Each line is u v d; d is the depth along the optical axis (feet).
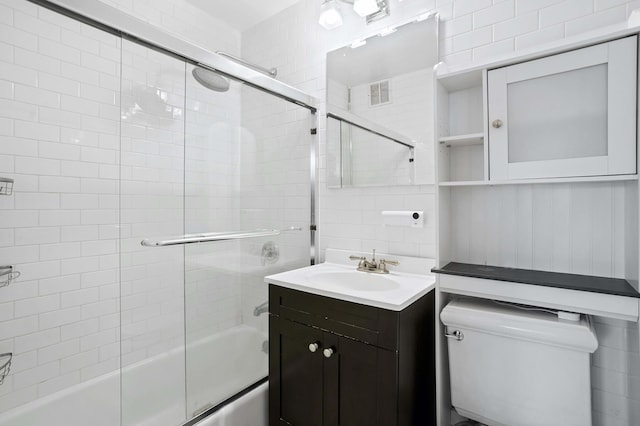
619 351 4.10
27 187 5.07
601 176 3.53
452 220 5.25
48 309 5.30
